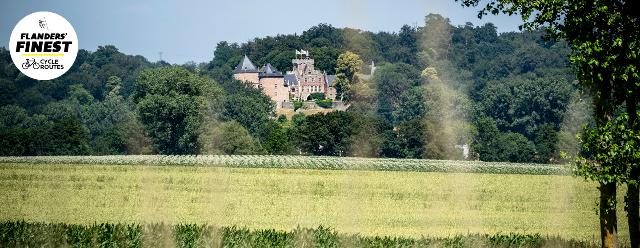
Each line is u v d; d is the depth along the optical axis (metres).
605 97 85.62
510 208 186.38
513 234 113.19
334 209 175.12
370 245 94.56
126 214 157.62
